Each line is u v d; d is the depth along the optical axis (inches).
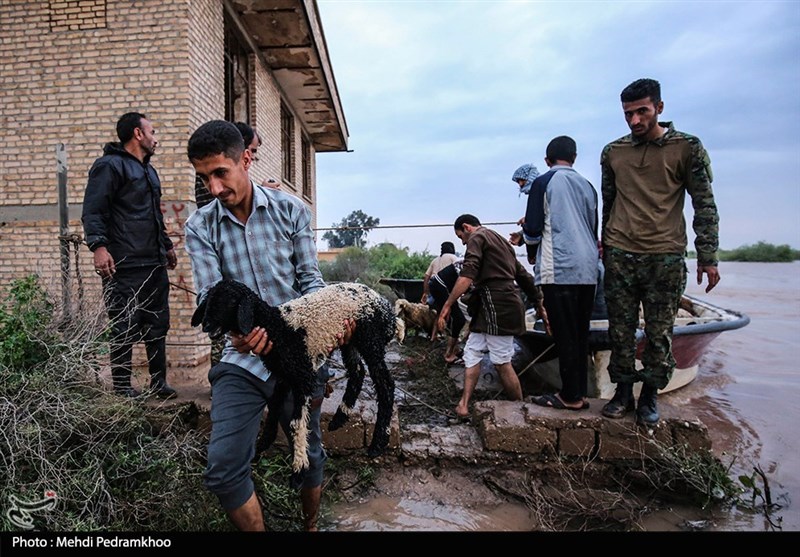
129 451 108.9
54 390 105.9
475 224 212.1
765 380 225.5
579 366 136.2
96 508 96.0
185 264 213.5
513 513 114.9
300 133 513.0
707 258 116.3
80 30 218.1
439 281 237.5
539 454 128.3
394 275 586.9
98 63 217.5
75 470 100.0
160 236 137.6
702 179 117.0
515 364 214.2
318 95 445.1
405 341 299.6
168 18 213.8
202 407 130.1
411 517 112.3
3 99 222.8
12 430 95.3
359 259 653.9
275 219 86.1
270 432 83.7
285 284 86.7
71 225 220.4
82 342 118.6
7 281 223.6
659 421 126.0
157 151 214.7
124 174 127.8
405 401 184.2
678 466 119.2
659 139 120.8
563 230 132.3
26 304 125.5
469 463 129.0
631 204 124.6
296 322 76.4
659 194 121.2
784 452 144.1
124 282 129.7
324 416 128.6
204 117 231.1
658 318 122.0
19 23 220.8
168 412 128.0
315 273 90.7
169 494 100.7
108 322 122.6
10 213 223.8
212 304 70.6
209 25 239.0
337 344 80.4
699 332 181.2
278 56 362.6
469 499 120.0
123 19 215.9
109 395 115.0
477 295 159.3
